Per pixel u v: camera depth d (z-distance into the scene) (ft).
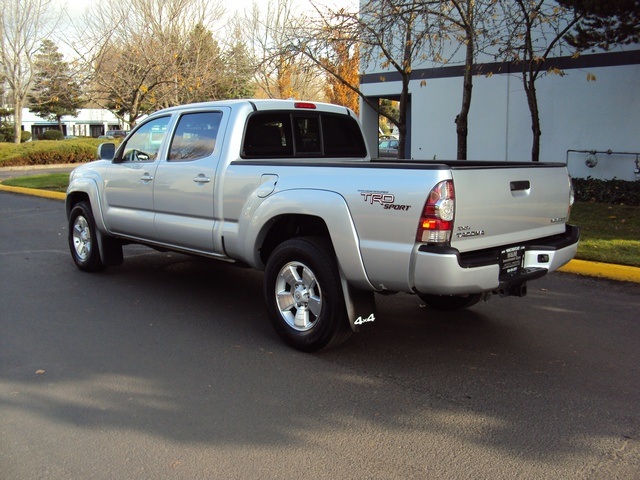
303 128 20.25
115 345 16.58
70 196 25.29
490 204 14.02
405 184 13.39
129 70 56.18
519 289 15.16
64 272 25.18
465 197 13.38
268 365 15.17
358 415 12.47
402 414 12.51
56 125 209.46
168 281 23.75
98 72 55.93
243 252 17.37
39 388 13.83
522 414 12.48
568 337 17.11
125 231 22.41
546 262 15.52
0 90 118.21
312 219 15.92
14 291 22.11
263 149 18.86
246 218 17.04
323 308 15.23
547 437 11.53
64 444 11.39
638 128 40.34
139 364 15.24
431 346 16.49
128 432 11.82
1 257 28.30
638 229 29.63
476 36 35.47
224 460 10.79
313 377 14.42
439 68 48.47
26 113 202.18
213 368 14.98
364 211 14.07
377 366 15.10
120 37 58.34
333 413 12.57
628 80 40.24
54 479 10.26
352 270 14.46
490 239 14.23
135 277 24.35
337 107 21.34
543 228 15.88
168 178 19.75
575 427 11.91
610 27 33.12
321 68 37.24
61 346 16.49
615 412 12.53
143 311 19.74
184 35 59.36
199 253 19.40
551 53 42.83
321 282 15.16
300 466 10.59
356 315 15.07
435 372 14.70
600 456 10.85
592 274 23.67
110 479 10.25
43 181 64.64
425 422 12.16
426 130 50.37
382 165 13.93
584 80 42.09
